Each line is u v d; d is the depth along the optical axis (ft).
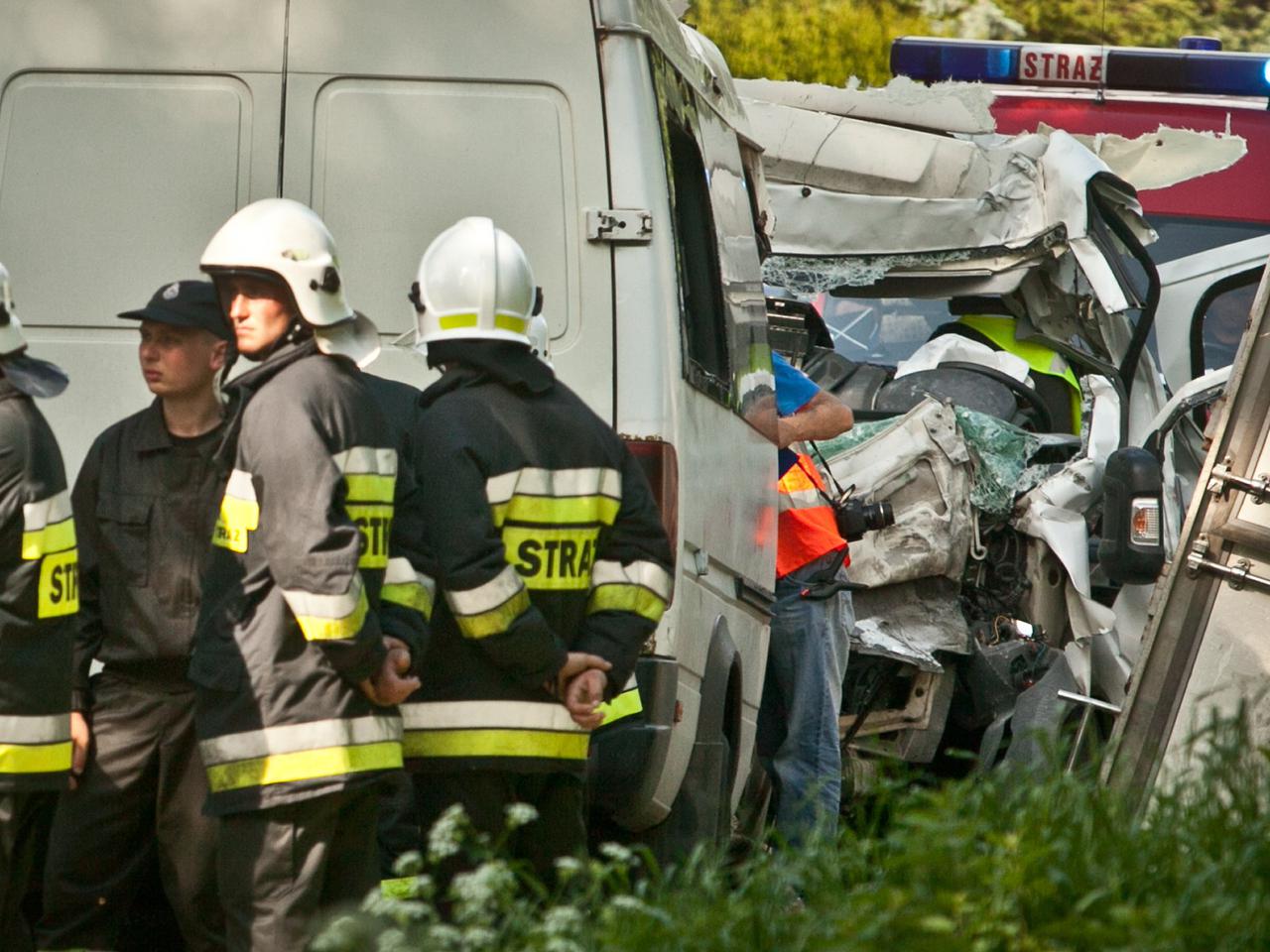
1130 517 97.04
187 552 55.31
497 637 54.24
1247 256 134.41
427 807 56.59
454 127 65.41
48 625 53.11
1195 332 133.80
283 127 65.72
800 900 55.47
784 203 123.24
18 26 66.28
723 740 71.77
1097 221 122.42
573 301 64.64
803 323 109.60
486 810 55.88
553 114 65.31
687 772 69.56
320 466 50.47
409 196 65.41
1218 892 46.16
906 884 46.98
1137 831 51.19
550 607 56.18
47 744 53.31
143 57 66.08
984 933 44.42
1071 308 123.24
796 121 123.34
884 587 100.83
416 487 55.11
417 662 53.42
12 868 54.90
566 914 45.06
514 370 55.93
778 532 87.30
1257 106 142.72
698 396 68.69
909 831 50.29
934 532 100.17
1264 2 278.87
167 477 55.42
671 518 63.93
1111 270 120.88
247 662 51.19
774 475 84.33
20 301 65.77
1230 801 54.95
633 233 64.54
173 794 55.77
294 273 52.24
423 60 65.57
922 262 122.31
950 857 46.39
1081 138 136.56
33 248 65.87
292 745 50.90
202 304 54.65
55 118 66.18
